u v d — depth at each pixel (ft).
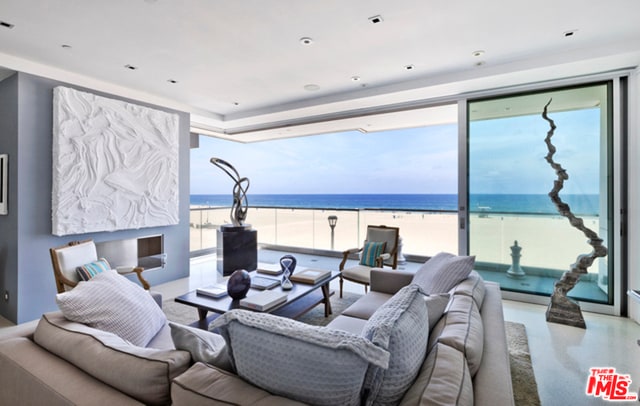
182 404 3.02
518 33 8.96
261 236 24.57
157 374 3.31
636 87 10.19
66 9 7.59
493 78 11.35
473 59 10.66
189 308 11.52
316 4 7.55
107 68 11.21
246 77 12.21
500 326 4.94
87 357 3.77
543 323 10.09
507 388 3.28
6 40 9.09
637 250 10.13
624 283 10.70
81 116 11.39
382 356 2.98
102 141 12.00
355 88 13.57
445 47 9.81
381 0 7.40
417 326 3.83
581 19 8.22
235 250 15.89
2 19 8.02
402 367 3.34
